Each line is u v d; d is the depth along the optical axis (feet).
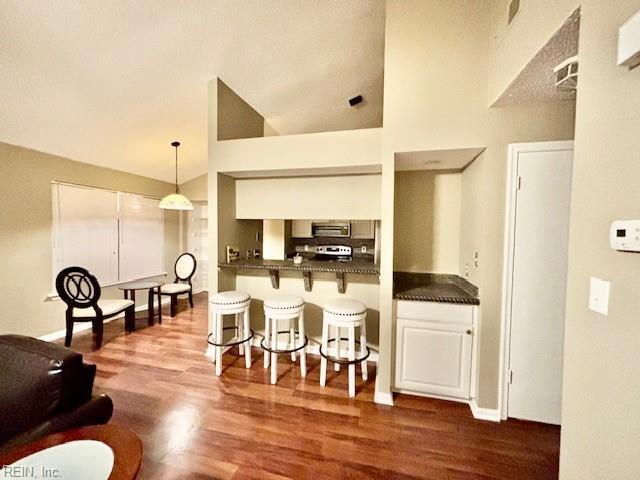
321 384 8.11
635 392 2.58
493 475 5.19
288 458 5.53
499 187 6.56
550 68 4.81
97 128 10.61
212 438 6.04
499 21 5.89
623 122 2.72
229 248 10.01
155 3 6.49
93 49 7.22
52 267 11.51
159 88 9.21
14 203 10.29
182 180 18.22
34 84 7.91
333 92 11.31
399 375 7.61
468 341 7.11
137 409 7.00
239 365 9.34
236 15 7.27
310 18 7.71
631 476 2.61
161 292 14.35
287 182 9.89
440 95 6.76
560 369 6.46
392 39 7.01
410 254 9.32
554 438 6.12
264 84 10.26
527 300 6.54
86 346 10.79
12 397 4.22
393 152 7.07
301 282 10.33
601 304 2.94
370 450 5.74
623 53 2.60
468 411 7.02
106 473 3.10
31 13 6.09
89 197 13.03
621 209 2.72
